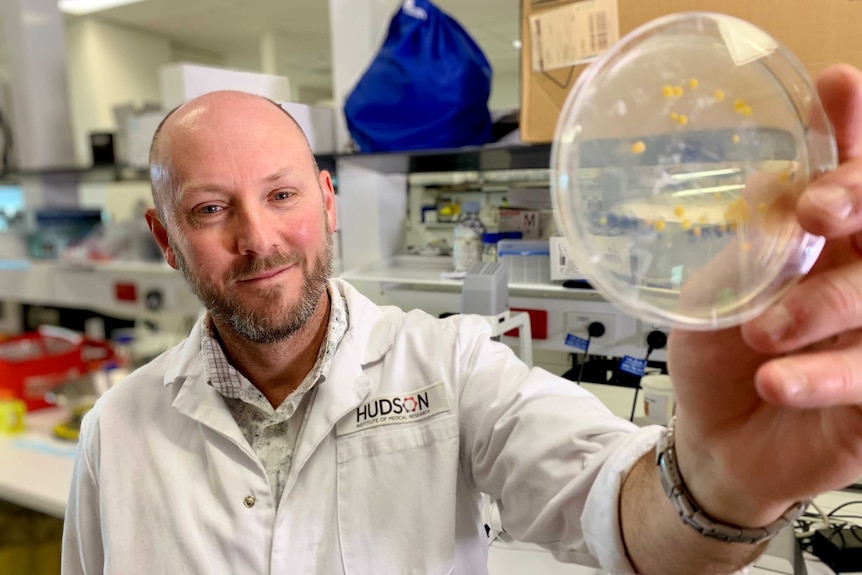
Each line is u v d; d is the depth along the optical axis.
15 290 2.76
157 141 0.72
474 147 0.94
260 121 0.70
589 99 0.38
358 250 1.09
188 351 0.87
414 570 0.72
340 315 0.83
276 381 0.82
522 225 0.95
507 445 0.68
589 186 0.37
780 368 0.32
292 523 0.73
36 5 2.30
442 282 0.94
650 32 0.39
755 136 0.37
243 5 3.02
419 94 1.07
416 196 1.15
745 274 0.36
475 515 0.80
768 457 0.38
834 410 0.36
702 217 0.37
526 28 0.85
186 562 0.73
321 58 3.40
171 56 3.83
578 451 0.61
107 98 3.48
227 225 0.69
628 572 0.51
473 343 0.81
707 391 0.40
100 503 0.79
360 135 1.12
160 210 0.75
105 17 3.30
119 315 2.65
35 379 2.03
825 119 0.35
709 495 0.42
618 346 0.80
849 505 0.95
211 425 0.77
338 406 0.76
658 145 0.38
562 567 0.77
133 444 0.81
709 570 0.45
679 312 0.36
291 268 0.71
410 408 0.77
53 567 1.84
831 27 0.68
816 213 0.30
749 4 0.71
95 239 2.58
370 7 1.25
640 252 0.37
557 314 0.83
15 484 1.49
